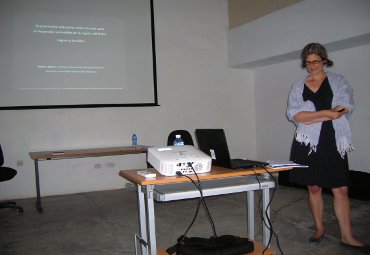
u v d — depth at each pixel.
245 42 5.20
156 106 5.14
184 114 5.34
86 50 4.67
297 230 2.80
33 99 4.40
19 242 2.76
